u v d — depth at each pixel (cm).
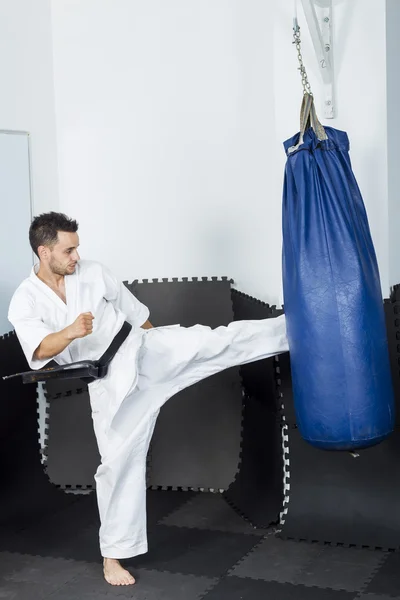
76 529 390
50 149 454
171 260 443
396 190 376
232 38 418
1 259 431
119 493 328
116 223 452
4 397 402
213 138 428
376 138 360
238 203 425
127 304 354
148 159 443
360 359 306
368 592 316
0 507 391
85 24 447
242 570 340
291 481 375
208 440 431
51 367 335
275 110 381
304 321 312
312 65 369
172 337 338
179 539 375
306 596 314
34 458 432
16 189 436
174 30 432
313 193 317
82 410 443
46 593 325
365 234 321
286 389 377
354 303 307
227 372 429
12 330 432
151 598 318
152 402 334
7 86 430
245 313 415
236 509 407
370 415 308
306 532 368
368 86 359
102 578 337
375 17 354
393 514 358
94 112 450
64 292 334
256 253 422
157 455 438
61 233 323
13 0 431
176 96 434
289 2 371
